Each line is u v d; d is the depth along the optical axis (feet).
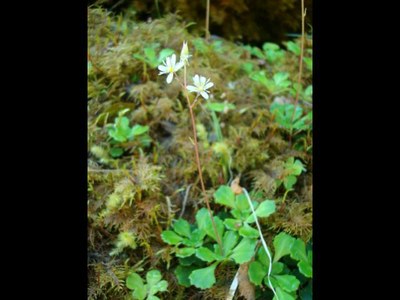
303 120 0.98
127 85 1.05
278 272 0.73
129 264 0.78
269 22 1.28
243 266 0.74
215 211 0.88
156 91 1.04
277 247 0.74
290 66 1.19
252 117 1.05
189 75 1.06
